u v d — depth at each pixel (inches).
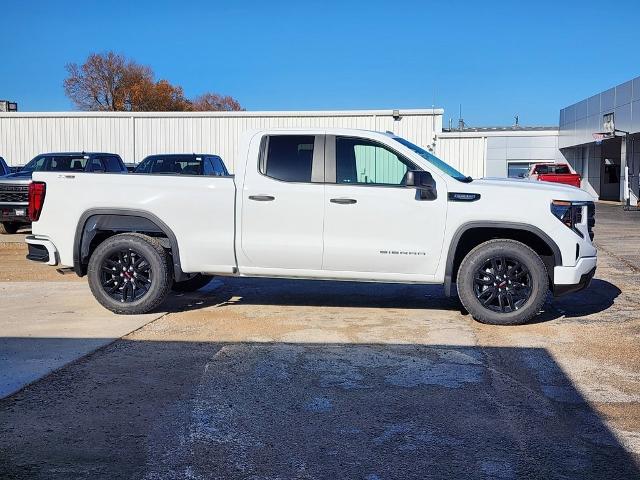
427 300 336.5
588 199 283.6
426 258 277.0
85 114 1128.8
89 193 292.5
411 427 171.8
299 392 197.5
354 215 277.3
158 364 223.9
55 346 244.5
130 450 157.6
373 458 154.1
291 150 284.4
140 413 180.5
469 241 290.2
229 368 219.9
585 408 184.4
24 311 306.5
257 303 328.5
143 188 289.4
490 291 276.1
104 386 201.6
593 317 295.3
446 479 144.0
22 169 666.8
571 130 1562.5
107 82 2896.2
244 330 271.1
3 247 562.6
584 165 1585.9
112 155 692.1
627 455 155.3
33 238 303.1
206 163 626.5
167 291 296.0
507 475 145.6
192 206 286.5
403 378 210.2
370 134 283.9
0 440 163.0
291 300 336.5
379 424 173.8
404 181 279.4
